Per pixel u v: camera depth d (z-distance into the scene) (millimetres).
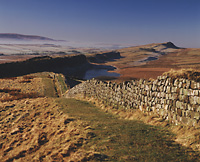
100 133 9492
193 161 6320
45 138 10398
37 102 21344
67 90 41312
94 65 137000
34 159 8023
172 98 10117
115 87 17656
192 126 8500
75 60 130375
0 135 11984
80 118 13000
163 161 6484
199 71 10055
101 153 7324
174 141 8062
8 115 16719
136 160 6660
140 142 8195
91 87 24312
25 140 10914
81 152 7469
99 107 19406
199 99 8242
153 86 12055
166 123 10086
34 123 13781
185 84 9266
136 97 14047
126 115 14164
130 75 78250
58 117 14289
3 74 84188
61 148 8242
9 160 8898
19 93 35375
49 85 49781
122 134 9203
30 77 61688
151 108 12117
